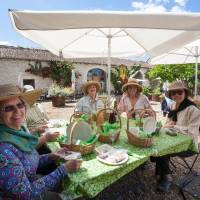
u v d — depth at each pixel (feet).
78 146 7.26
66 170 6.04
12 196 5.17
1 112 5.99
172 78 45.32
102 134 8.70
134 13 7.11
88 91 14.19
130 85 13.94
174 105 12.17
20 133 6.03
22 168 5.34
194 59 23.45
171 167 12.86
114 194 10.16
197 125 9.92
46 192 6.59
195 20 7.02
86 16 6.93
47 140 8.86
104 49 17.66
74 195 5.81
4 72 61.67
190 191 7.23
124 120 12.81
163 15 7.07
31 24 6.81
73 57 18.34
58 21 6.88
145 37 13.08
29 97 7.14
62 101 45.52
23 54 66.74
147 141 8.08
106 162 6.72
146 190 10.50
